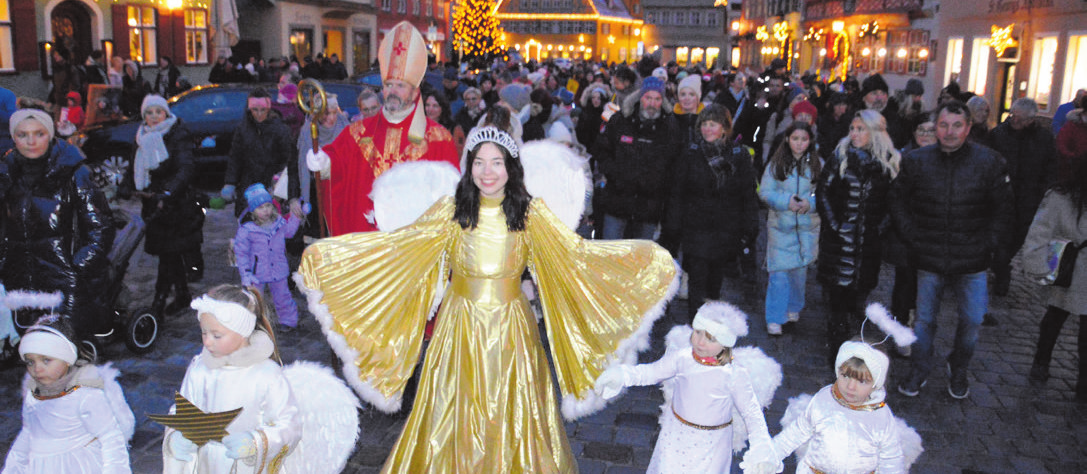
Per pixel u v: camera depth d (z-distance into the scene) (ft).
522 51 268.62
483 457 12.85
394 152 18.10
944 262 17.54
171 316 22.98
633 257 13.47
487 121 21.70
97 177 31.50
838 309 19.77
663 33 256.52
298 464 11.43
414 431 13.10
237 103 43.19
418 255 13.19
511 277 13.11
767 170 22.45
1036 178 25.77
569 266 13.43
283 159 25.53
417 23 149.79
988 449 16.31
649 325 13.47
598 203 23.84
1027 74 58.03
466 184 12.92
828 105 34.78
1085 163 17.98
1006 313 25.38
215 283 26.30
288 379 11.50
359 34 126.72
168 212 21.70
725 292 26.71
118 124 43.16
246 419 10.66
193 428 10.09
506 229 12.92
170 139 21.88
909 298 19.27
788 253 22.18
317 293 12.81
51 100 58.65
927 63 83.82
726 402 12.47
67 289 17.58
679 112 24.95
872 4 96.07
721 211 20.22
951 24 74.18
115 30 71.92
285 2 102.58
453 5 168.45
